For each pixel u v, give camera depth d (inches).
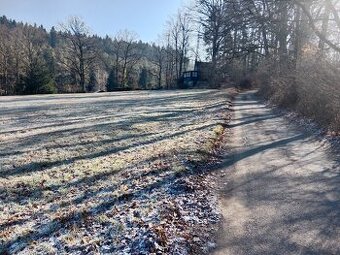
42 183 386.0
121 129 726.5
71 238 243.9
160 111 1072.8
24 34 3341.5
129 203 305.3
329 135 545.6
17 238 254.4
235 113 989.8
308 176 363.3
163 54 3846.0
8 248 241.0
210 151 489.7
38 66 2955.2
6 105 1451.8
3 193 359.9
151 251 214.1
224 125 745.6
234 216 269.9
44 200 337.4
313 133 601.3
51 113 1107.9
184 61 3572.8
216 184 354.3
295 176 365.7
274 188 331.3
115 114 1022.4
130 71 3782.0
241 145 540.7
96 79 3996.1
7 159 503.2
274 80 1258.6
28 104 1494.8
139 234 237.1
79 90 3255.4
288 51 1235.2
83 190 357.7
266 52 1423.5
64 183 383.6
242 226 251.3
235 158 459.2
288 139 569.6
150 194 326.0
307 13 674.8
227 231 244.1
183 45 3516.2
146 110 1117.1
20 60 3169.3
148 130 708.0
